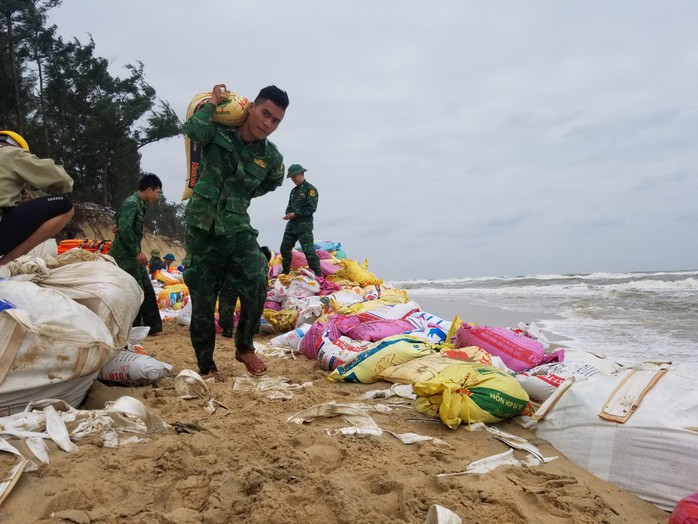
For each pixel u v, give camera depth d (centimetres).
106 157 3547
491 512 201
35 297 273
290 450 240
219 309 656
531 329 501
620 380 279
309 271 952
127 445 240
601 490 236
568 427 279
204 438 252
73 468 210
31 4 3169
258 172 378
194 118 352
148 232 3756
